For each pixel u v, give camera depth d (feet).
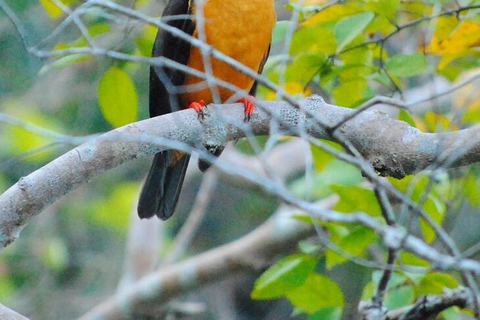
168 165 36.50
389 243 21.56
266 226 47.32
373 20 32.42
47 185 26.76
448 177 38.17
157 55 33.83
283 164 49.57
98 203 60.29
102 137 24.93
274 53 43.50
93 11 28.14
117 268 60.29
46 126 52.80
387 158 28.50
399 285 32.27
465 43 33.37
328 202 41.55
